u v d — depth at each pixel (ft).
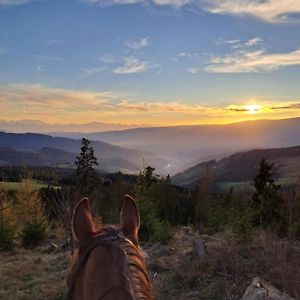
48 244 92.73
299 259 36.91
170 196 154.20
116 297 5.68
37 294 40.11
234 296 31.53
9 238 86.94
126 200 7.66
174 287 36.09
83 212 7.29
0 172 253.65
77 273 6.63
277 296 26.58
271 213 93.76
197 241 43.57
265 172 106.52
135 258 6.34
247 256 39.11
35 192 113.50
